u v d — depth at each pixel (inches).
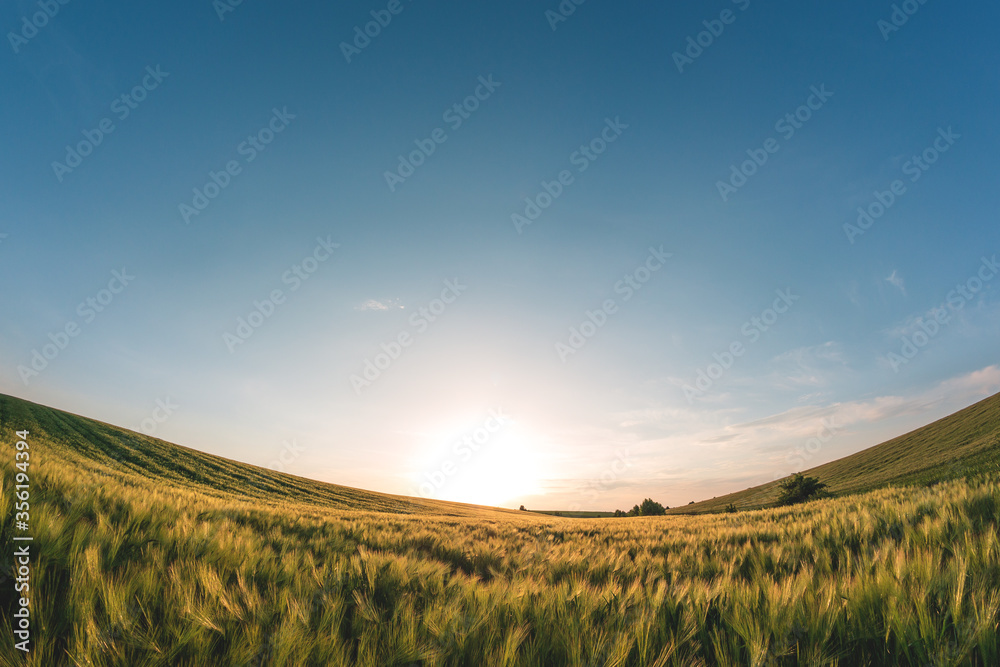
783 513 548.1
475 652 102.2
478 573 243.9
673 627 116.7
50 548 132.0
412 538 323.6
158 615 111.7
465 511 2274.9
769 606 114.1
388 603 146.1
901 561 133.0
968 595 108.6
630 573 195.5
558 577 196.2
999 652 86.5
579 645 98.5
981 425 2374.5
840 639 101.2
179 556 159.0
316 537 293.6
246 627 105.2
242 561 167.3
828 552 188.9
